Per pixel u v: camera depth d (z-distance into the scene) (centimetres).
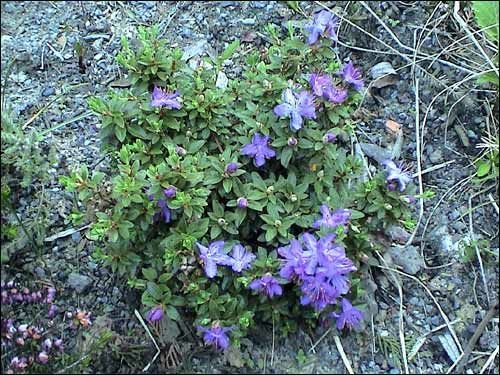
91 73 71
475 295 60
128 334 56
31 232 59
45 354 52
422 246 62
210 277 51
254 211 53
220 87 61
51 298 56
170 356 55
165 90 55
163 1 77
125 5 76
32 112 68
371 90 70
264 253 52
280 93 54
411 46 72
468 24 72
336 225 51
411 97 70
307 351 56
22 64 71
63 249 59
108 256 53
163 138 54
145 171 52
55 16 75
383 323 58
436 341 57
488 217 64
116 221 51
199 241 52
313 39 56
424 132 68
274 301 53
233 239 53
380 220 55
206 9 76
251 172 55
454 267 61
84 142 66
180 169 51
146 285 53
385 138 68
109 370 54
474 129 68
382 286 59
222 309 51
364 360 56
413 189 55
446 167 66
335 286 50
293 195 53
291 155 53
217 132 55
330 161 54
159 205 52
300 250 50
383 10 74
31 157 59
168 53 57
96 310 57
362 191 54
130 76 56
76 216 54
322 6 75
